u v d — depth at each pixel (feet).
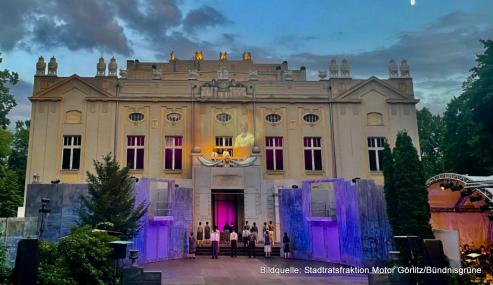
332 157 103.86
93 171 98.43
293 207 81.61
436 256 41.27
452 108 96.07
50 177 97.60
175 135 103.09
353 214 66.54
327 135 105.40
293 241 79.87
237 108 105.81
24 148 132.98
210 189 94.43
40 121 100.63
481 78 80.74
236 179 96.22
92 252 40.27
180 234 81.56
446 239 52.39
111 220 59.67
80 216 61.72
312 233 77.05
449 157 94.63
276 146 104.88
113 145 100.42
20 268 30.89
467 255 53.01
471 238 64.64
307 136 105.29
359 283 51.37
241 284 50.72
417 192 55.72
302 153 104.06
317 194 80.23
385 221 65.10
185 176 100.42
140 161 100.99
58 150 99.30
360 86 107.76
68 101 102.22
